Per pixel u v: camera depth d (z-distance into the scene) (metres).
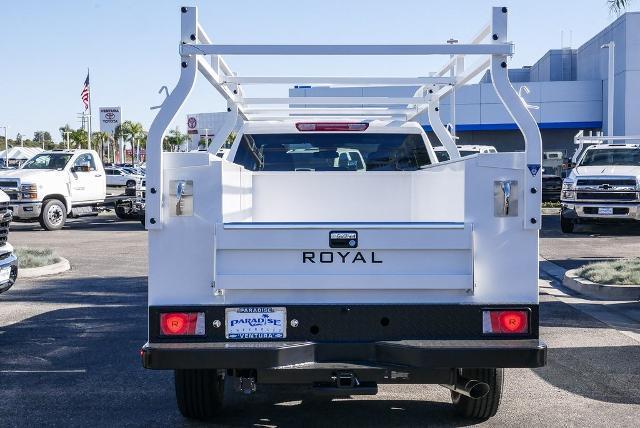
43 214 23.09
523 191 4.81
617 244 18.41
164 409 6.18
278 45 4.95
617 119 43.03
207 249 4.85
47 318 9.89
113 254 16.91
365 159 8.13
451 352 4.71
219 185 4.84
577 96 45.12
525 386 6.80
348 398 6.49
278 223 4.86
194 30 4.89
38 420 5.91
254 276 4.83
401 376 4.84
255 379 5.02
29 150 52.41
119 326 9.41
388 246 4.82
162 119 4.86
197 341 4.84
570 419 5.87
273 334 4.87
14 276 9.34
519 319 4.84
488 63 5.38
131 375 7.20
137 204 25.59
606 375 7.14
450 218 5.55
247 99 7.88
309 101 7.95
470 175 4.83
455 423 5.79
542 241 19.20
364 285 4.82
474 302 4.86
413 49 4.95
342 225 4.83
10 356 7.95
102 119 32.78
